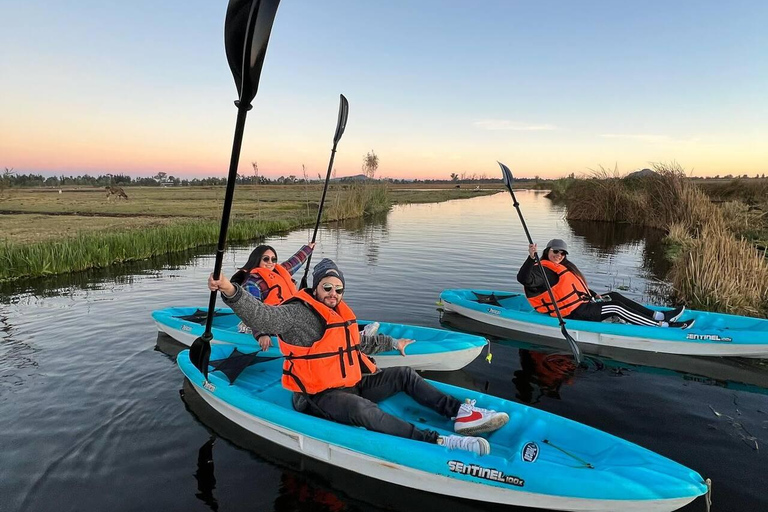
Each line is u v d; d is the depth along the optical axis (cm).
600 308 509
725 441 312
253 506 251
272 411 305
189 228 1258
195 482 271
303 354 293
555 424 286
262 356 395
